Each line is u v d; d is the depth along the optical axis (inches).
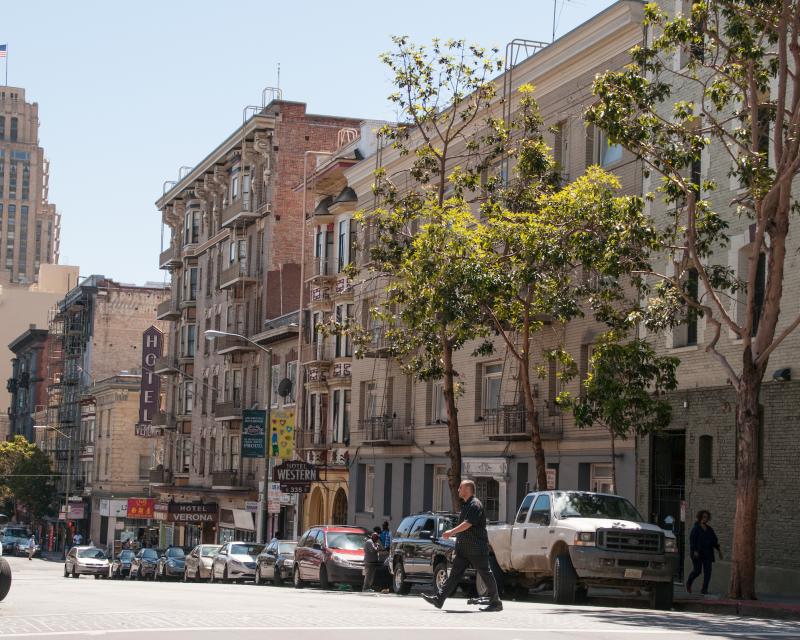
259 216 2706.7
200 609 678.5
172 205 3388.3
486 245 1091.3
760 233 878.4
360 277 2026.3
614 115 900.6
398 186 1909.4
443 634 497.4
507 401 1537.9
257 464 2600.9
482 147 1628.9
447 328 1249.4
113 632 494.0
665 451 1248.2
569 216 1039.6
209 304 3036.4
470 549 651.5
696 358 1190.9
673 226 1100.5
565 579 817.5
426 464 1775.3
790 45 876.0
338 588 1374.3
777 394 1074.7
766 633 562.3
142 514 3312.0
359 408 2023.9
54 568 3021.7
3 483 4224.9
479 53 1262.3
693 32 899.4
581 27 1393.9
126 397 3735.2
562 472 1412.4
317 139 2704.2
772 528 1065.5
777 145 871.7
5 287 6476.4
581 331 1381.6
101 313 4126.5
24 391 5216.5
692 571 1104.8
